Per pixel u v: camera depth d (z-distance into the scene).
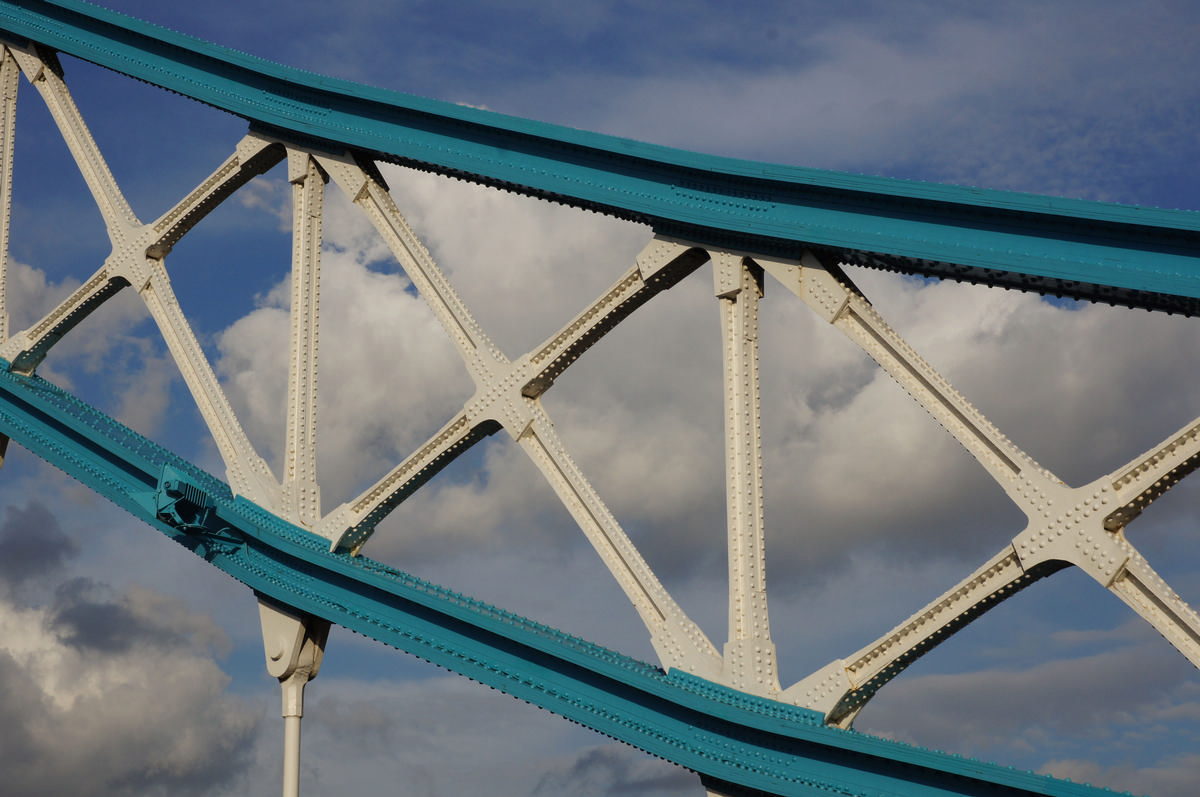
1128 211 25.97
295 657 38.09
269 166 41.19
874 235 28.88
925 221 28.64
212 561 39.56
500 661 33.88
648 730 31.03
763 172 30.39
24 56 47.19
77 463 44.25
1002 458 27.39
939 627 27.64
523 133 34.12
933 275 29.14
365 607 36.56
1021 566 26.69
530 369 34.09
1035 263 27.03
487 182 35.28
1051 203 26.84
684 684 30.47
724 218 30.56
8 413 46.44
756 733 29.23
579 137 33.12
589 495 32.97
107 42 44.06
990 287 28.61
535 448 34.03
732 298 30.95
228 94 40.38
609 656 32.56
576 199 33.31
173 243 43.56
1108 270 26.22
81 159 45.50
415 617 35.59
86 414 44.84
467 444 35.72
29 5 46.41
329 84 37.88
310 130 38.16
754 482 30.25
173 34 41.59
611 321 33.22
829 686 28.77
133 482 43.25
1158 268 25.95
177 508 38.72
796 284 30.19
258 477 39.62
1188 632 24.94
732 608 30.00
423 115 36.16
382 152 36.81
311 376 39.00
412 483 36.59
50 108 46.62
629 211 32.28
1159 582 25.27
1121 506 25.59
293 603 37.56
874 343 29.25
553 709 32.47
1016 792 25.84
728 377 30.64
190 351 42.12
